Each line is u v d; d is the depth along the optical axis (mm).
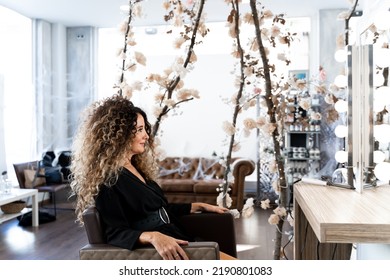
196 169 5699
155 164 1995
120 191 1563
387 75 1722
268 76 1852
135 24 5785
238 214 2039
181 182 5176
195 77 6023
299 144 5160
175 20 1957
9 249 3371
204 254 1379
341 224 1189
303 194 1677
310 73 5578
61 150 5922
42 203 5582
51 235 3846
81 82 6129
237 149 1985
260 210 4910
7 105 5070
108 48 6320
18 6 5016
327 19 5195
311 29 5535
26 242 3594
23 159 5418
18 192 4133
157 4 4848
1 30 5031
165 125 6133
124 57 2109
